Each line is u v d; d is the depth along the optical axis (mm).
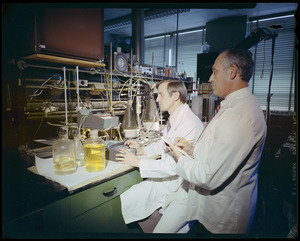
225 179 868
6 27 1270
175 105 1547
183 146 1156
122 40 7266
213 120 1044
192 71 6418
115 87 1989
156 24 5832
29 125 1564
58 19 1314
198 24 5840
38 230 810
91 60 1590
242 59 936
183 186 1239
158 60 7023
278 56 5148
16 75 1346
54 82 1488
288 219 1976
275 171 2805
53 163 1221
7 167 1162
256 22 5352
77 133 1448
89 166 1154
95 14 1533
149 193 1305
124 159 1272
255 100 951
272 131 4988
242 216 949
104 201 1105
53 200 871
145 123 2143
